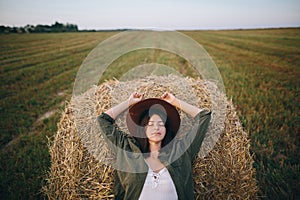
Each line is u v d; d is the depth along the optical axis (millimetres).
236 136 3920
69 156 3578
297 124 6703
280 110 7621
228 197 3596
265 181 4527
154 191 3064
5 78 12891
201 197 3488
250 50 23531
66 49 26766
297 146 5609
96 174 3438
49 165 4938
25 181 4492
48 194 3877
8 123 7258
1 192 4371
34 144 5926
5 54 22906
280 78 12039
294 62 16750
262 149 5559
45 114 8219
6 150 5871
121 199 3266
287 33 43906
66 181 3568
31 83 12055
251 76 12406
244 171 3717
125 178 3152
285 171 4680
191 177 3219
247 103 8250
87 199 3426
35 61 18797
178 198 3078
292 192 4285
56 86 11516
